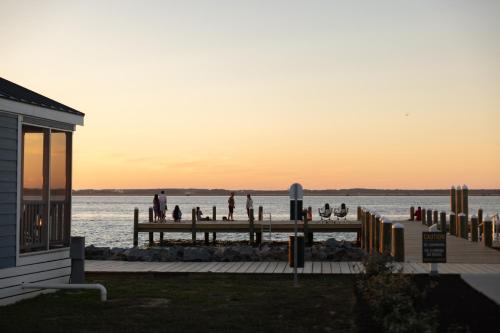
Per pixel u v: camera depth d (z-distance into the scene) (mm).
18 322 11211
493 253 22594
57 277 14570
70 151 15039
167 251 21688
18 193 13227
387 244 20438
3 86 14195
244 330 10805
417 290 11914
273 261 20969
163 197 35125
